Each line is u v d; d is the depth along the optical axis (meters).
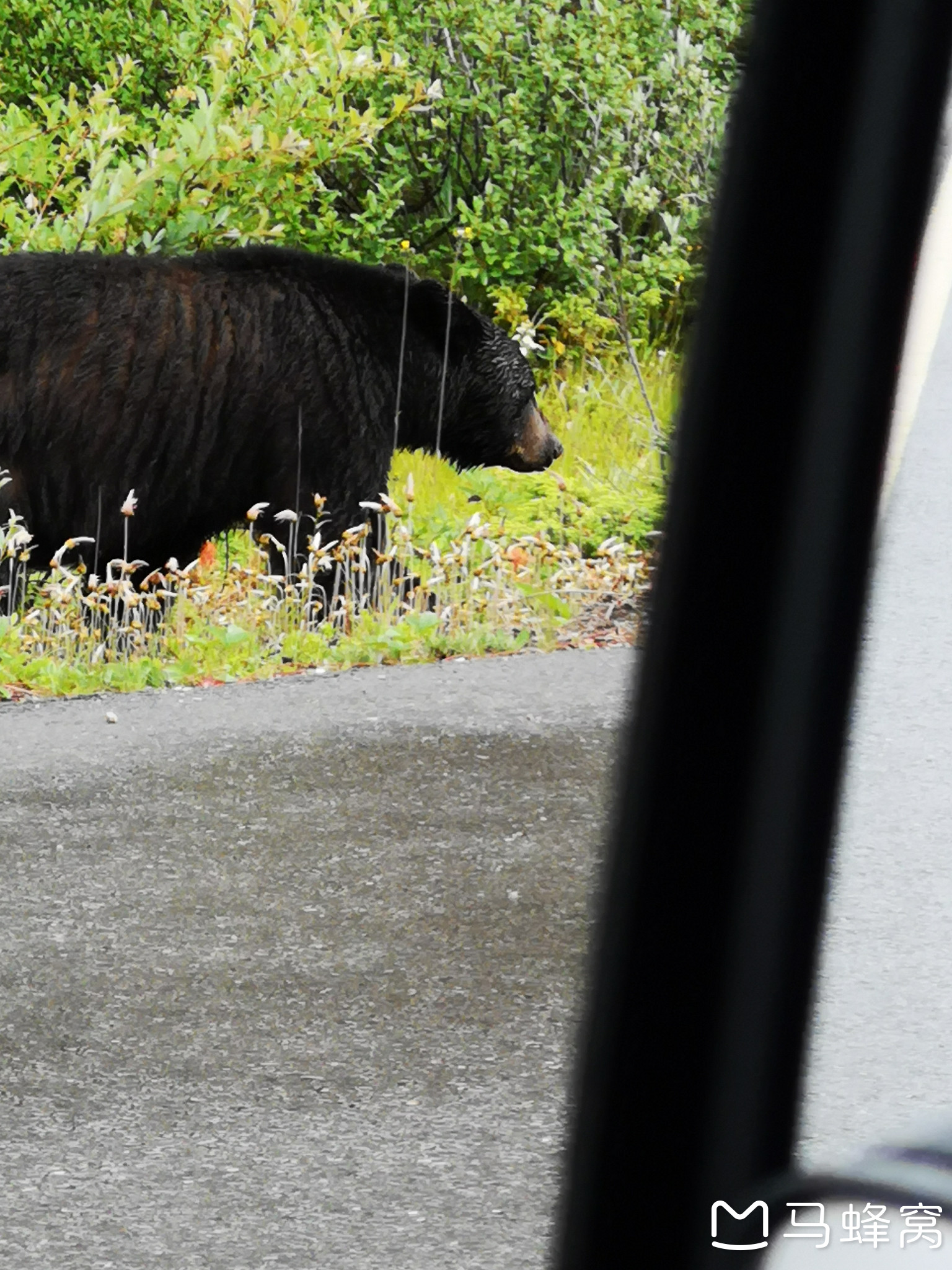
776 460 8.77
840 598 9.07
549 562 27.42
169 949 15.31
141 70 38.25
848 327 8.64
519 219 38.69
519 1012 14.17
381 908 16.25
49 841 17.61
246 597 25.31
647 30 40.38
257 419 24.67
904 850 16.70
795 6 8.16
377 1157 11.93
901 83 8.23
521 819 18.44
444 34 39.91
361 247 37.88
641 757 9.08
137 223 31.81
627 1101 9.01
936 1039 13.24
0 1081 12.96
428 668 23.53
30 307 23.66
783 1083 9.37
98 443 23.88
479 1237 10.93
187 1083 12.98
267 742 20.47
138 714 21.55
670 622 8.89
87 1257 10.69
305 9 36.28
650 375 37.34
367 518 25.75
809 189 8.44
